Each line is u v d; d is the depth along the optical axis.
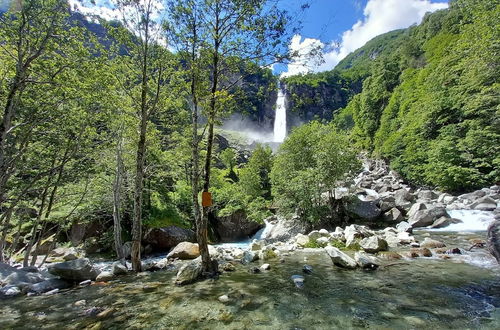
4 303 7.62
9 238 22.09
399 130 54.56
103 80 11.95
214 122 9.88
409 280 8.55
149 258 20.52
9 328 5.93
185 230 24.64
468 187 30.95
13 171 12.83
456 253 11.91
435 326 5.46
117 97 13.12
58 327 5.95
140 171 11.95
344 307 6.69
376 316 6.07
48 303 7.57
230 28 9.77
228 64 9.98
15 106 11.80
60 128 13.87
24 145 13.92
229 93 10.38
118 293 8.37
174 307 7.02
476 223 20.61
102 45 11.77
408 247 13.61
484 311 6.10
